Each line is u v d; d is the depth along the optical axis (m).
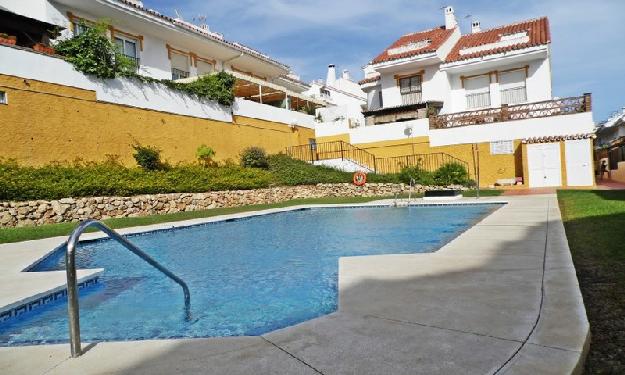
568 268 4.03
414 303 3.22
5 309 3.80
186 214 13.20
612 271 3.89
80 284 5.06
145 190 13.34
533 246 5.32
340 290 3.70
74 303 2.64
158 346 2.67
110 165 13.53
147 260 3.87
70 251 2.69
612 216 7.55
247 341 2.65
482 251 5.20
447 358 2.23
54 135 12.16
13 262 5.92
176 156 16.36
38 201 10.52
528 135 20.59
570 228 6.73
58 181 11.34
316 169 20.83
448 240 8.06
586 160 19.00
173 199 14.05
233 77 19.34
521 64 23.55
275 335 2.72
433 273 4.18
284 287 5.18
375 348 2.42
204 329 3.75
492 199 13.45
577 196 12.83
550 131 20.11
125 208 12.54
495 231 6.81
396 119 25.23
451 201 13.66
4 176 10.27
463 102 25.34
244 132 20.09
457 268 4.34
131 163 14.54
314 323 2.88
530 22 26.80
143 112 15.10
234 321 3.96
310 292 4.90
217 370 2.26
